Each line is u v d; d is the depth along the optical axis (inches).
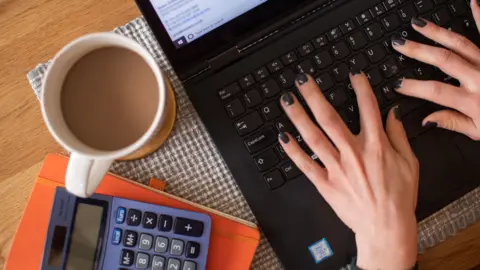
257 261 19.6
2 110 20.4
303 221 19.1
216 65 19.0
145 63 16.1
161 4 17.5
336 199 18.9
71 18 20.6
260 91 19.2
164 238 18.3
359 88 18.9
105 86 16.2
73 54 15.5
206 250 18.3
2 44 20.6
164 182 19.8
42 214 19.0
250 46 19.2
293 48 19.4
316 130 19.0
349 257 19.0
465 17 19.9
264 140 19.1
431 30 19.2
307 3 19.2
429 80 19.5
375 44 19.6
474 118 18.7
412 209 18.8
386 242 18.4
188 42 18.3
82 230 18.3
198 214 18.4
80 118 16.0
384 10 19.6
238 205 19.9
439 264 20.1
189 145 20.0
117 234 18.3
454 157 19.5
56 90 15.7
